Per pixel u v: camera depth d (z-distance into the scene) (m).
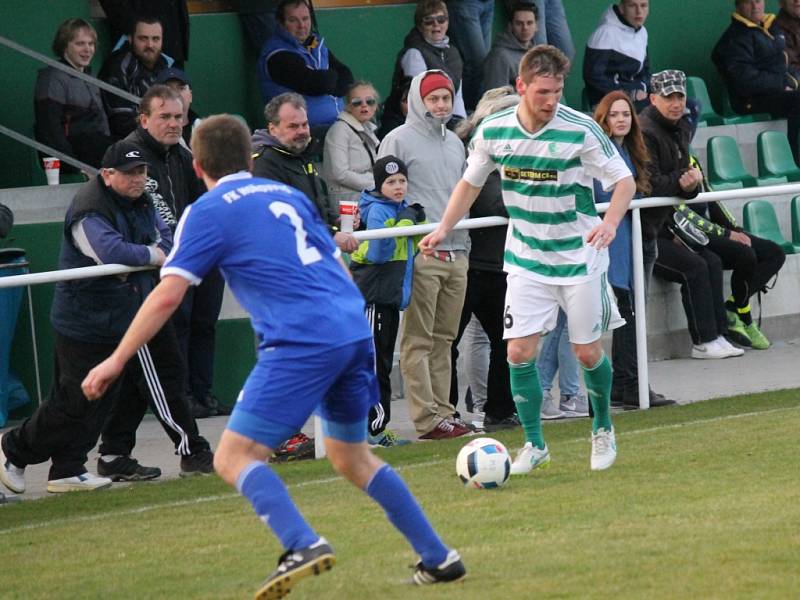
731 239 37.16
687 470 21.88
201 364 31.47
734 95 46.53
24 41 38.03
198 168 15.27
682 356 37.56
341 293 14.94
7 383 30.61
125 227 23.94
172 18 37.31
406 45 37.72
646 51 44.53
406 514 15.13
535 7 41.16
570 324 22.03
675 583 14.83
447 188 28.78
